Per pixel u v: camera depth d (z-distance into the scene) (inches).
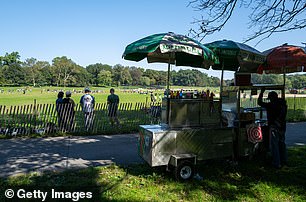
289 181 187.3
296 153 267.0
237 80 216.1
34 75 4874.5
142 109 462.0
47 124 374.6
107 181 182.4
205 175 196.5
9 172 202.1
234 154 215.2
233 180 187.9
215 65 252.1
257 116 238.5
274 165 214.1
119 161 237.0
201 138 190.2
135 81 5644.7
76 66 5260.8
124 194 160.4
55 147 293.1
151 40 168.9
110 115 418.0
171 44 162.2
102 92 2837.1
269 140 222.7
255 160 233.0
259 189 172.4
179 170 181.6
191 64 233.1
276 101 214.2
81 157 250.8
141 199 154.1
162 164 180.9
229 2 190.9
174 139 182.5
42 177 188.2
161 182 181.0
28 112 377.1
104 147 295.3
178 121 188.2
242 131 208.8
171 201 153.8
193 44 172.2
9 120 369.7
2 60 5113.2
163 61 228.5
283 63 201.3
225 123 208.2
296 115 605.6
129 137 358.9
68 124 382.9
